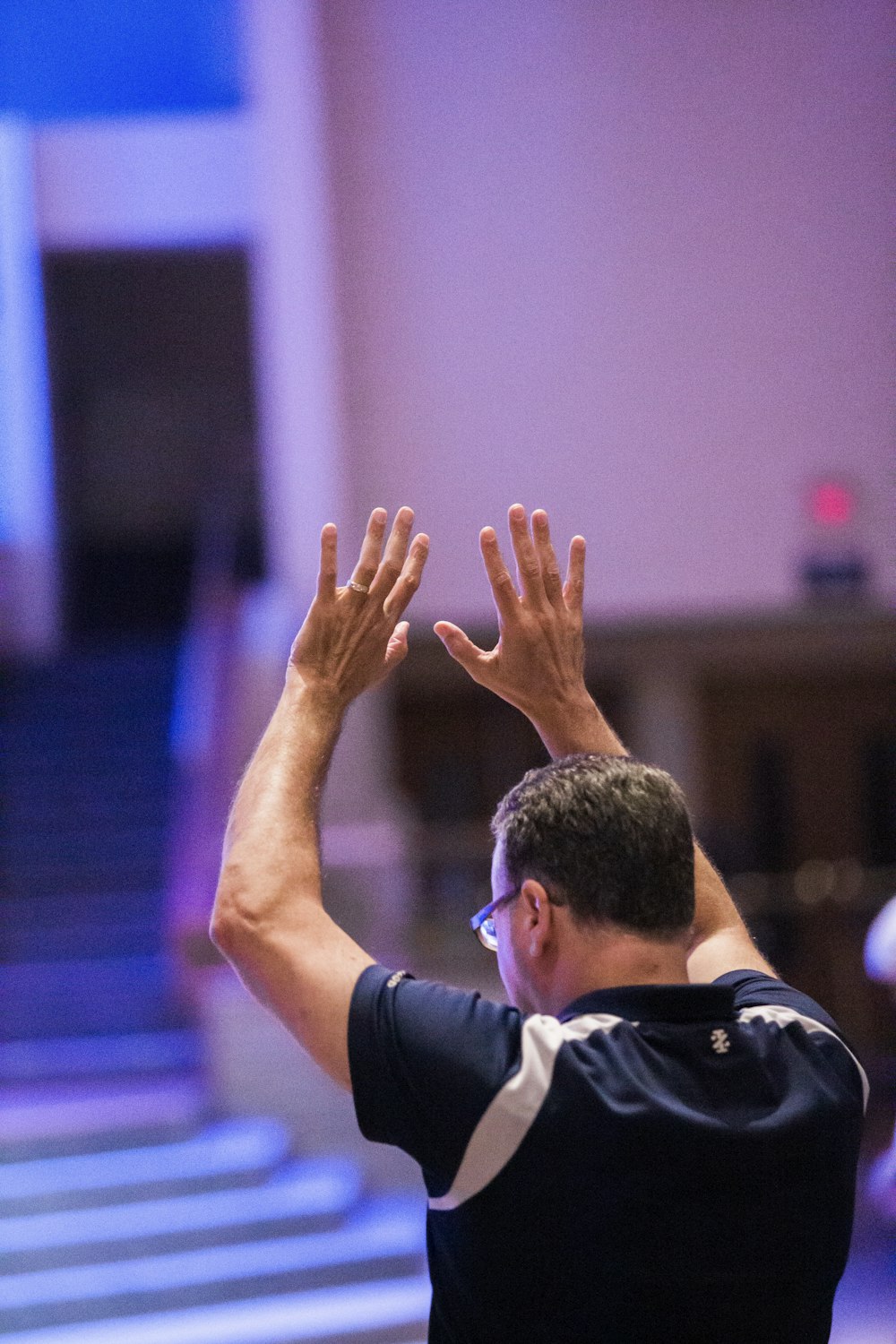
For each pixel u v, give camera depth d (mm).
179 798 21406
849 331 27328
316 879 3418
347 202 26688
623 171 27047
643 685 28188
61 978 19438
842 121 27234
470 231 26859
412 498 26688
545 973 3514
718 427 27156
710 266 27141
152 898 20859
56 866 21531
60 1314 14938
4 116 28578
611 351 27016
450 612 26547
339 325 26500
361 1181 17156
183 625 33781
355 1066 3180
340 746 23875
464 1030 3215
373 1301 15234
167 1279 15188
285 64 25812
